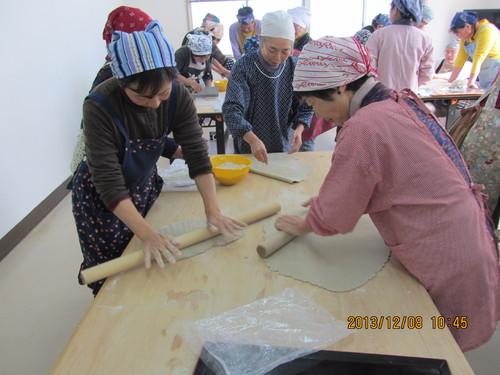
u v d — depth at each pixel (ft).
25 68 9.54
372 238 3.51
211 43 11.59
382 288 2.89
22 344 5.88
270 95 5.85
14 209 8.55
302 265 3.16
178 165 5.38
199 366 2.23
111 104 3.30
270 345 2.38
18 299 6.85
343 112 3.19
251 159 5.55
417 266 2.95
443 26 19.07
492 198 5.81
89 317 2.66
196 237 3.46
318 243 3.46
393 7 9.47
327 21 20.02
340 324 2.54
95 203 3.89
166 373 2.22
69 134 11.80
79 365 2.28
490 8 18.79
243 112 5.77
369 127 2.71
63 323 6.26
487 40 11.28
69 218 9.77
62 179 11.03
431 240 2.85
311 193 4.51
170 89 3.18
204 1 19.51
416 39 9.42
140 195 4.11
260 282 2.98
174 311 2.70
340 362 2.23
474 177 5.75
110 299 2.84
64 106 11.64
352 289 2.87
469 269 2.84
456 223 2.81
